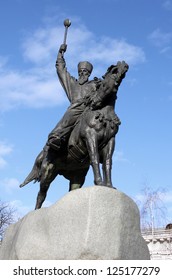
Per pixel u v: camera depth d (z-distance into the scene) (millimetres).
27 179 6668
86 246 4578
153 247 23344
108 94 5734
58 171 6406
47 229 5016
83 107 6031
